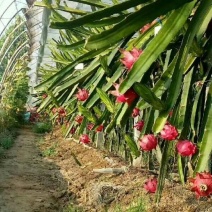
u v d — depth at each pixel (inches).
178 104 58.6
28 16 356.8
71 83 82.8
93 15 42.6
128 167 153.9
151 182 65.2
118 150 197.9
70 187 162.4
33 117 586.2
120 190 131.4
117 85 47.2
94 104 76.9
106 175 154.4
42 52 388.8
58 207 143.3
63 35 134.0
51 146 293.3
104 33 41.3
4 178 186.5
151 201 116.6
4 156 253.1
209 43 52.7
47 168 218.7
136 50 46.6
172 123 56.1
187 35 42.4
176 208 106.1
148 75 52.7
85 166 191.8
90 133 241.3
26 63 480.4
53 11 80.3
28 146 320.5
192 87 58.8
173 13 41.9
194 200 108.6
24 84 505.0
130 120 133.9
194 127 58.6
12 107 460.1
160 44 42.6
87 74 80.8
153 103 42.6
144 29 62.4
